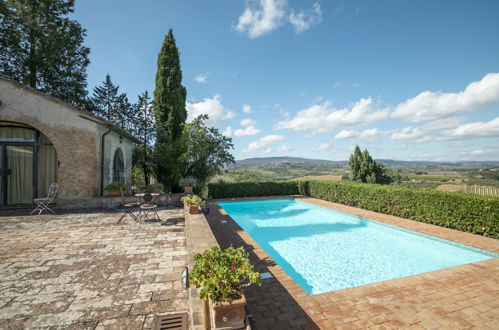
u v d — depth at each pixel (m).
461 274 4.73
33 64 15.00
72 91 16.92
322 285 5.21
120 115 18.61
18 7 13.77
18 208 9.03
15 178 9.29
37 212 8.55
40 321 2.62
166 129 16.86
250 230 9.74
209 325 2.18
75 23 16.72
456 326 3.10
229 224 8.87
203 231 4.86
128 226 6.73
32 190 9.43
